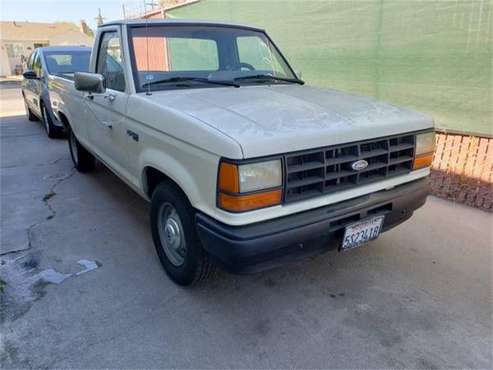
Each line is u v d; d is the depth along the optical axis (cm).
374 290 274
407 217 280
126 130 296
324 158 214
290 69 380
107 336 228
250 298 264
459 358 214
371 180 241
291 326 238
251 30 369
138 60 297
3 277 284
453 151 442
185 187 224
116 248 328
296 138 203
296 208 211
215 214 205
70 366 207
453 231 361
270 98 269
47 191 458
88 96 377
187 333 231
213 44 337
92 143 409
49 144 689
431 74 449
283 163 200
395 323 241
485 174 420
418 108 470
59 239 342
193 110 234
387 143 243
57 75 589
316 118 229
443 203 425
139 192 308
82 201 428
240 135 196
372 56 501
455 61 426
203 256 246
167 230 274
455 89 433
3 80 2802
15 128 841
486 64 405
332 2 529
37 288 272
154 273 291
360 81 523
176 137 228
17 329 233
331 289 275
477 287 277
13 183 486
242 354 216
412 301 262
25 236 347
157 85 292
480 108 418
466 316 248
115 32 313
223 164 194
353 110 255
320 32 555
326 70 562
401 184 262
